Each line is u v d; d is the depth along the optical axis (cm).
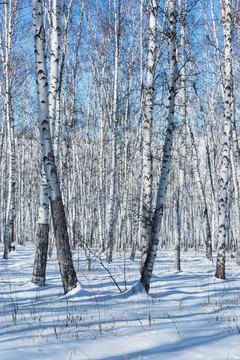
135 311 640
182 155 1414
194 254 2194
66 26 1390
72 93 1914
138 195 1816
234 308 696
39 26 754
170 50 832
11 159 1645
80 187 2600
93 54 2155
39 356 394
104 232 2170
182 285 949
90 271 1170
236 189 1600
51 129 955
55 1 934
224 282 1019
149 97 951
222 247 1092
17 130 2820
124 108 2173
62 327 523
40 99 752
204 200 1739
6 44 1593
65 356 399
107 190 2916
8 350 408
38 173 3278
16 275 1059
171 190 3209
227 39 1118
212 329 539
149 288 878
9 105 1650
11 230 2325
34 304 684
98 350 423
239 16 1375
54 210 762
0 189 3081
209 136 2444
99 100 2102
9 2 1561
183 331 518
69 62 1938
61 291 809
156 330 517
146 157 939
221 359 400
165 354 413
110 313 616
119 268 1284
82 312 617
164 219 3191
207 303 739
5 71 1630
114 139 1644
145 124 950
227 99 1112
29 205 3556
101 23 1975
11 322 551
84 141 2578
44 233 896
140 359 392
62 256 770
